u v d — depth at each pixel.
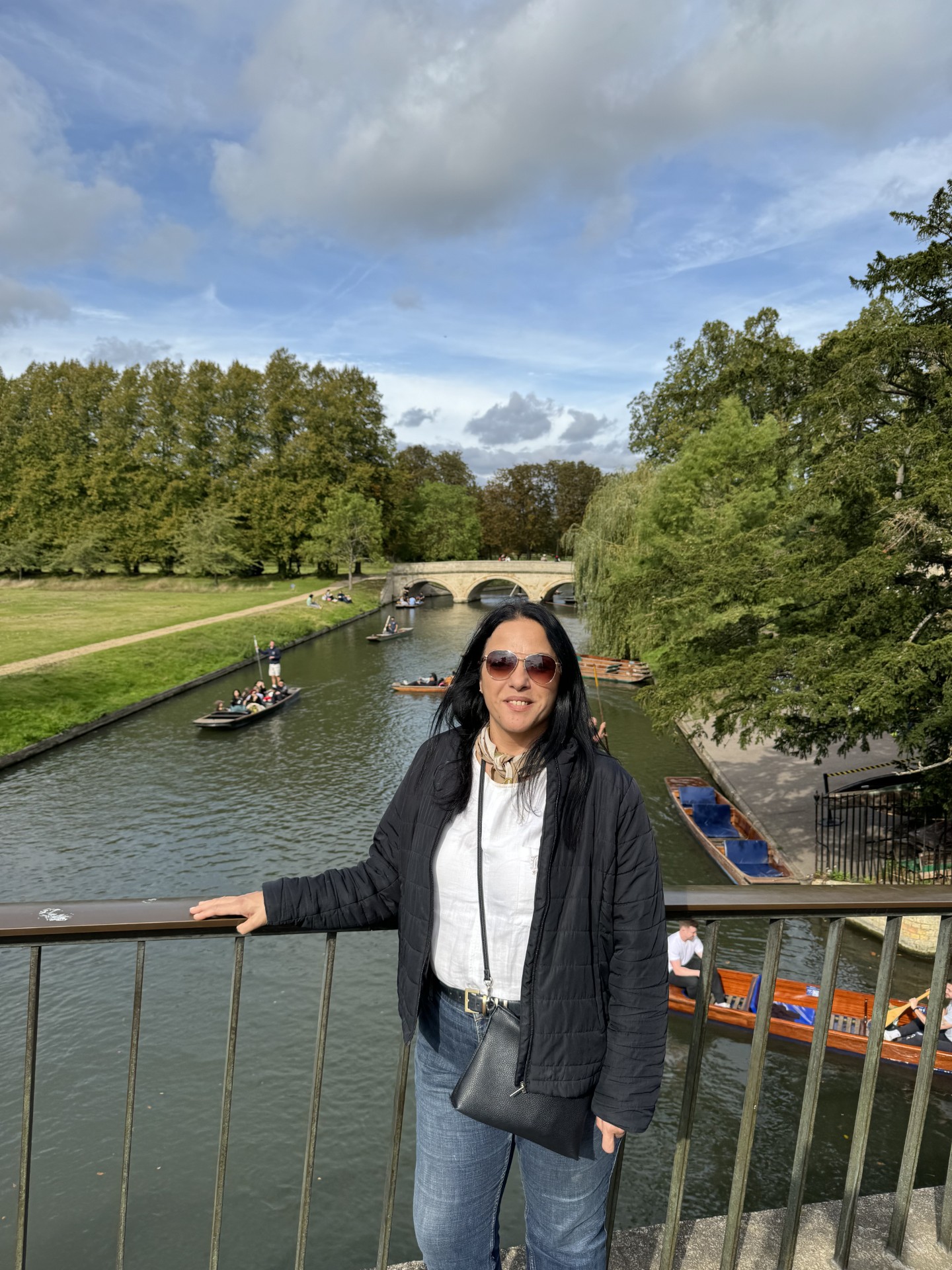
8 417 92.00
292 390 84.38
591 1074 1.93
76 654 46.28
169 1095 12.85
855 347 16.56
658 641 22.78
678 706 17.44
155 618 61.56
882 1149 11.30
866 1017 13.05
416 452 117.12
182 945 17.02
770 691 16.17
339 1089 12.96
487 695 1.99
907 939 15.66
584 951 1.92
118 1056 13.73
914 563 15.20
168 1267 10.02
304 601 73.81
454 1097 1.93
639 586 21.38
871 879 17.66
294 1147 11.87
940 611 14.89
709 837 21.62
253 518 82.69
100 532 86.31
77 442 90.38
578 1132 1.93
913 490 15.03
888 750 28.95
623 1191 10.91
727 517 29.11
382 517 88.00
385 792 27.14
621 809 1.94
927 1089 2.63
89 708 37.28
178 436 87.88
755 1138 11.58
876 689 13.23
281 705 40.09
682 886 2.28
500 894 1.95
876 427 17.28
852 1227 2.66
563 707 1.99
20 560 88.31
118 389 88.81
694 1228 2.84
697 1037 2.34
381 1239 2.27
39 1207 10.83
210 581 86.12
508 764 2.00
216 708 37.81
